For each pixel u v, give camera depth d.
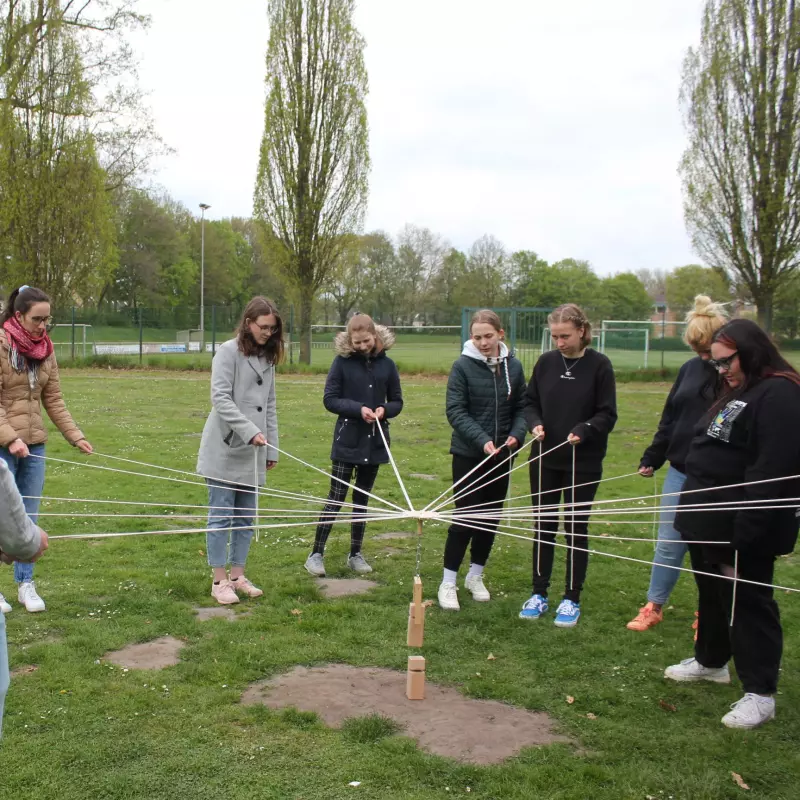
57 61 28.23
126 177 32.25
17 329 5.10
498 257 62.72
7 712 3.82
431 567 6.48
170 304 64.56
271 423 5.88
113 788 3.20
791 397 3.79
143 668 4.37
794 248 25.64
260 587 5.85
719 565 4.09
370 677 4.38
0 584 5.70
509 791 3.27
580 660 4.69
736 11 25.17
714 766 3.53
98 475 9.78
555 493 5.47
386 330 6.32
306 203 31.27
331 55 30.75
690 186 26.78
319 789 3.25
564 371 5.43
